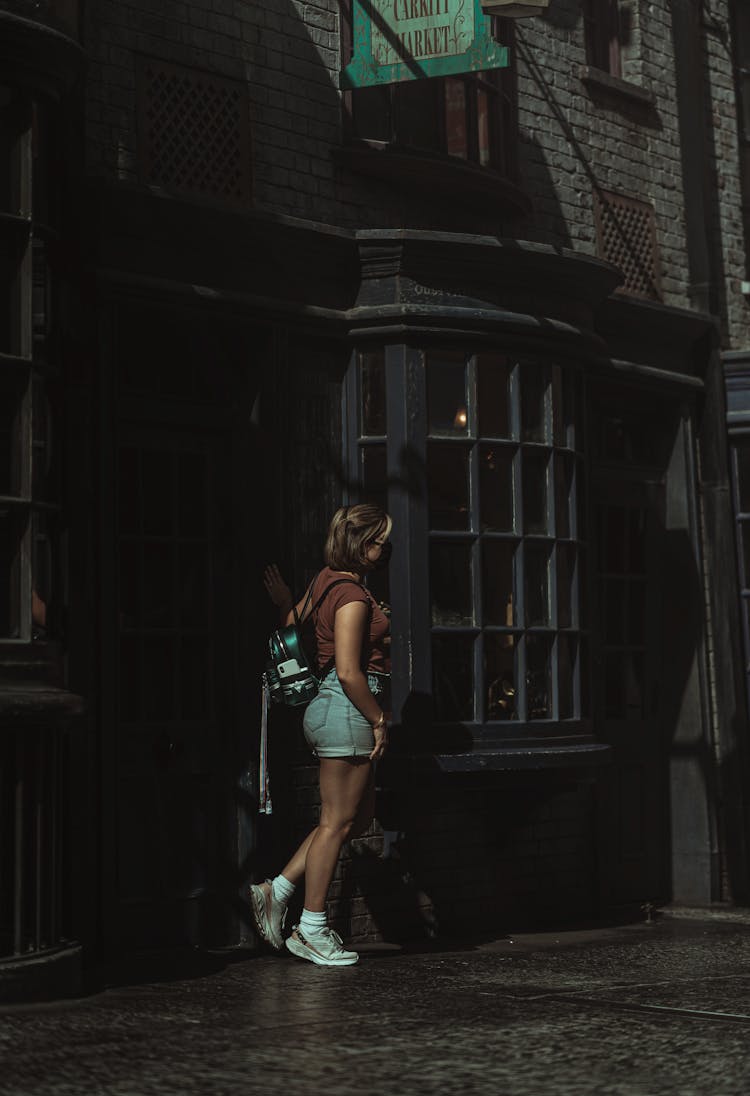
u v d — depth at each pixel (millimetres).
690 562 10094
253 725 7645
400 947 7887
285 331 7789
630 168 10055
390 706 7906
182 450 7648
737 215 10859
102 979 6594
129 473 7430
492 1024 5492
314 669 7090
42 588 6117
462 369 8156
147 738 7379
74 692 6832
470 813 8672
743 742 10016
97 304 7020
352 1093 4457
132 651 7363
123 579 7363
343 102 8234
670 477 10172
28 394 6055
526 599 8289
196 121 7570
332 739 6852
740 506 10258
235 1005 5898
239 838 7633
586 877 9398
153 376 7539
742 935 8508
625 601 9883
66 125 6559
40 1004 5855
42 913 6051
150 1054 4945
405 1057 4934
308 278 7949
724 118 10859
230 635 7746
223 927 7605
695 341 10258
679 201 10430
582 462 8703
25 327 6051
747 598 10203
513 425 8273
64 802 6684
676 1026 5461
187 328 7648
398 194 8508
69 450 6891
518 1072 4734
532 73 9391
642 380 9727
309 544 7895
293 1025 5461
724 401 10234
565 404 8555
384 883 8102
